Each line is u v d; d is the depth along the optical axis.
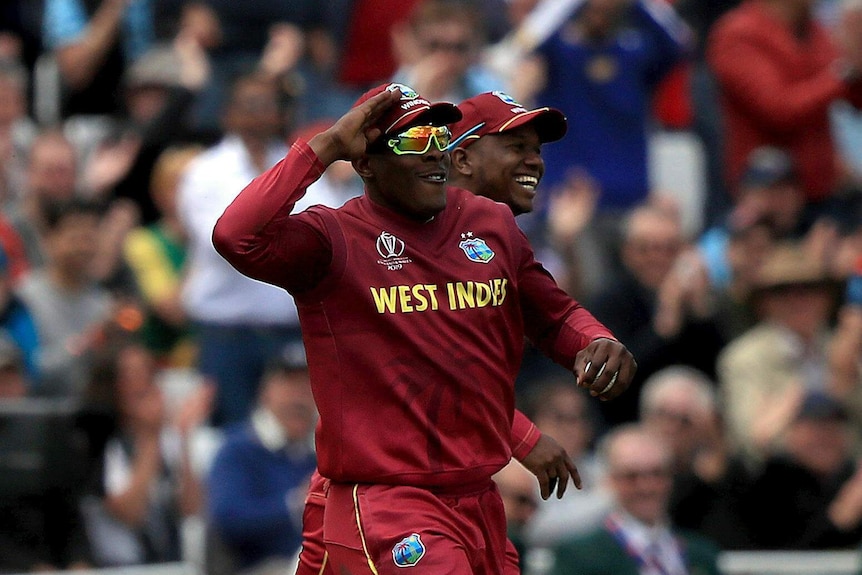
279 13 38.09
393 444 13.94
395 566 13.75
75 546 25.58
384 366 13.98
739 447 30.88
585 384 14.03
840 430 29.86
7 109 34.44
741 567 28.41
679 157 41.22
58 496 25.39
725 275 34.91
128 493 27.08
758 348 32.06
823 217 37.31
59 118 39.88
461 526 14.11
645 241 34.06
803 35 38.00
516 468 25.36
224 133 35.97
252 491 27.30
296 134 35.09
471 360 14.16
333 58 37.56
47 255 32.09
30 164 33.50
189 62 37.47
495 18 40.88
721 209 38.75
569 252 34.12
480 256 14.41
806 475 29.56
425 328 14.07
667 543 26.75
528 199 15.24
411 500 13.93
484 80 33.94
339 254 13.94
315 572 14.92
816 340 32.75
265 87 31.70
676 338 33.41
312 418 28.03
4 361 26.62
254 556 27.12
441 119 14.06
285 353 28.47
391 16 37.12
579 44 36.50
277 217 13.48
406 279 14.09
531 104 35.91
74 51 39.91
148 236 34.19
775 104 37.28
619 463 26.66
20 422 25.27
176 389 32.22
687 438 29.88
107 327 27.84
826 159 37.69
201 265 31.53
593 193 36.03
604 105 36.41
